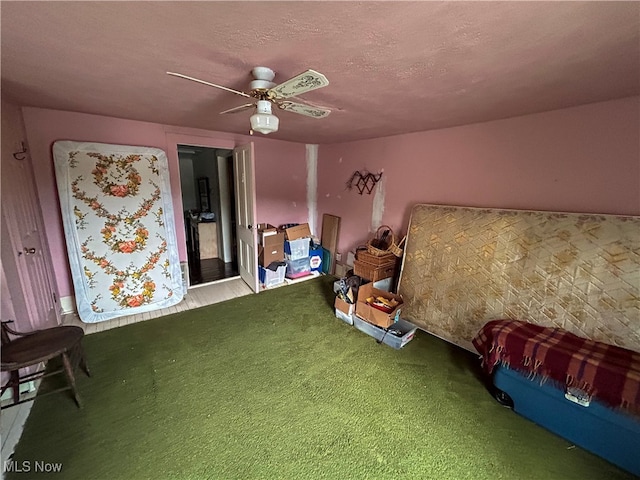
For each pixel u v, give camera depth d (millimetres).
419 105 2127
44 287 2486
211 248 5500
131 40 1198
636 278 1794
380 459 1569
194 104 2295
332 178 4539
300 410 1886
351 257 4246
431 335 2812
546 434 1738
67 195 2783
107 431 1704
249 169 3496
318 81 1283
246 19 1019
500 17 975
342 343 2650
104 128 2936
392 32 1096
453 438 1703
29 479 1428
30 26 1083
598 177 2033
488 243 2475
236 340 2678
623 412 1477
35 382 2066
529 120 2336
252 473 1481
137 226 3141
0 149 1854
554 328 2047
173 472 1479
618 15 944
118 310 3113
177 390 2041
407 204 3428
